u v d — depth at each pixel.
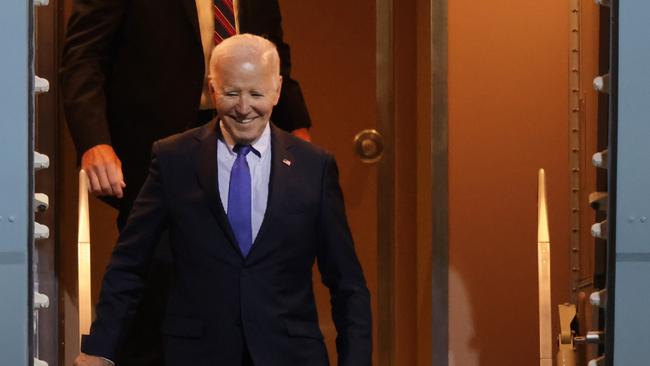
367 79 14.43
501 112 13.44
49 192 13.33
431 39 13.42
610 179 8.66
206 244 9.15
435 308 13.46
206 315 9.12
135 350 11.46
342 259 9.33
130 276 9.33
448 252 13.46
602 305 9.02
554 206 13.41
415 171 14.35
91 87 11.25
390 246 14.38
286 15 14.40
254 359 8.99
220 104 9.08
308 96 14.41
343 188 14.43
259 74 9.02
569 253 13.38
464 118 13.46
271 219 9.13
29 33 8.31
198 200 9.20
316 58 14.41
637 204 8.59
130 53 11.46
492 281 13.47
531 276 13.46
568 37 13.40
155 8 11.40
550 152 13.42
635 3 8.57
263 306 9.08
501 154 13.47
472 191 13.47
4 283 8.27
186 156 9.33
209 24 11.49
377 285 14.40
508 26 13.44
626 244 8.59
